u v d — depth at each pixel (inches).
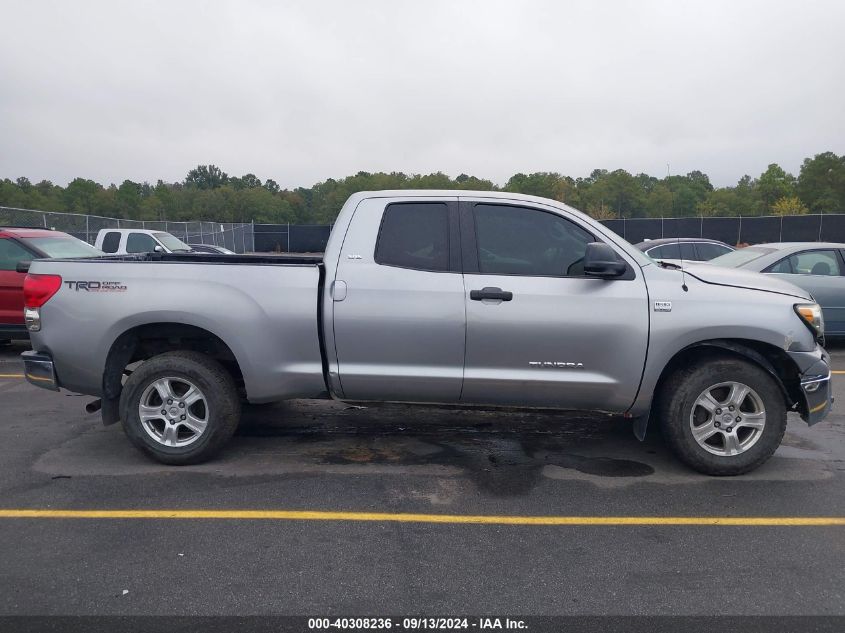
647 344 181.2
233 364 207.6
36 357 195.9
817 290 360.5
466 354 184.9
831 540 151.4
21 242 362.9
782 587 130.8
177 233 1155.9
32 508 165.5
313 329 187.6
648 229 1262.3
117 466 195.5
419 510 166.4
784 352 184.1
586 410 192.1
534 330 181.9
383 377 187.0
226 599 125.3
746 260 378.9
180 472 190.9
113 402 199.6
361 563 139.4
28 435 224.8
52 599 124.7
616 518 162.4
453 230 187.9
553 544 148.6
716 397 189.9
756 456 186.4
